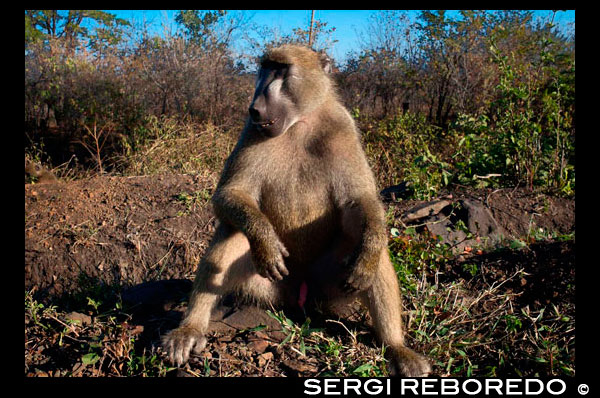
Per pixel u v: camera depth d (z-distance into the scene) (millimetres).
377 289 3070
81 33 17453
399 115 9883
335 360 2957
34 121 12016
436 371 2971
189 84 12414
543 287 3805
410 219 5078
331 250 3334
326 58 3410
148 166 8102
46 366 2918
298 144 3211
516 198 5500
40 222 5539
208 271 3143
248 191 3197
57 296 4816
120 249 5156
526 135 6148
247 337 3162
